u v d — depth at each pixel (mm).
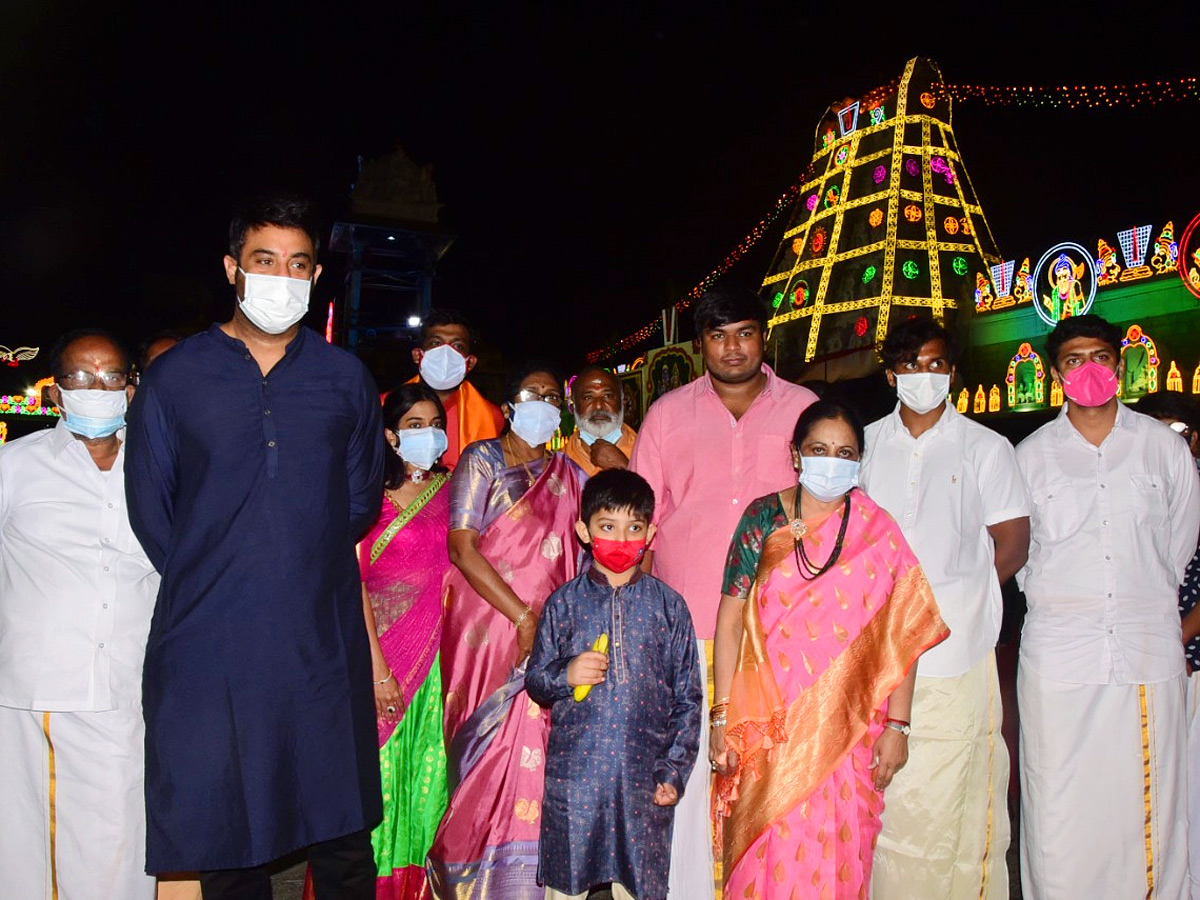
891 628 2811
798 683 2768
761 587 2842
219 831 2277
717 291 3160
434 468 3760
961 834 3055
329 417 2482
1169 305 16297
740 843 2781
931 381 3076
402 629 3467
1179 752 3123
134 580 2721
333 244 23109
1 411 16812
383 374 16625
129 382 2887
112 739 2654
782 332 44344
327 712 2426
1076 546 3160
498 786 3287
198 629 2307
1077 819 3102
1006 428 15008
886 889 3037
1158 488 3150
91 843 2633
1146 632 3092
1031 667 3209
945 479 3135
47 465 2689
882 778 2791
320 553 2434
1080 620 3125
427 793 3449
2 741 2639
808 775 2723
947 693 3018
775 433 3197
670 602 2986
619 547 2889
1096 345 3133
